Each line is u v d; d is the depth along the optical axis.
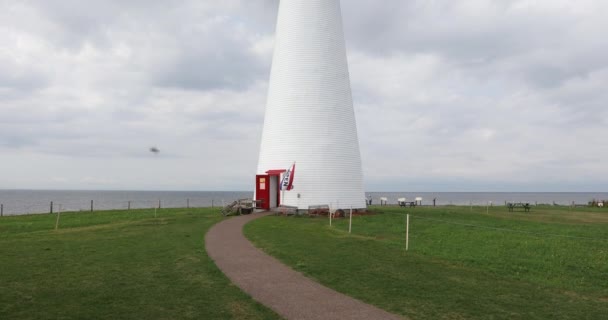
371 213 29.27
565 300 9.70
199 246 15.16
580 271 12.77
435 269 12.34
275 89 29.53
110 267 11.84
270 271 11.47
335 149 28.55
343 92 29.39
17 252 14.09
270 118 29.66
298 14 29.06
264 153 29.88
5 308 8.31
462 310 8.66
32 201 106.06
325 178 28.14
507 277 11.71
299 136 28.31
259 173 30.50
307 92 28.52
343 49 29.95
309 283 10.34
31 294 9.25
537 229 22.89
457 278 11.36
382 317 8.09
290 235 18.08
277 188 29.50
